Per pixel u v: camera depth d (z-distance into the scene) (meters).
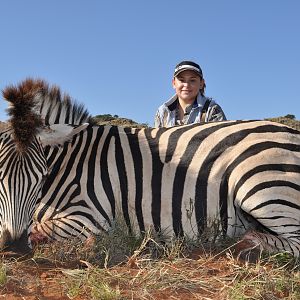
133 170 2.27
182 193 2.22
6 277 1.71
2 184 1.92
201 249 2.11
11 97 1.96
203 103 3.16
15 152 1.94
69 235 2.21
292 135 2.25
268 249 2.04
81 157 2.30
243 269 1.84
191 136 2.30
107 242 2.11
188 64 3.12
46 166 2.05
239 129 2.27
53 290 1.68
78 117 2.50
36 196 2.00
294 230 2.11
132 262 1.92
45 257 1.98
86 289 1.68
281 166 2.16
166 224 2.23
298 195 2.14
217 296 1.68
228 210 2.20
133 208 2.25
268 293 1.69
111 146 2.32
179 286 1.73
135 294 1.65
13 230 1.89
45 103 2.39
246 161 2.17
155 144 2.32
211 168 2.22
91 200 2.25
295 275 1.83
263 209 2.11
